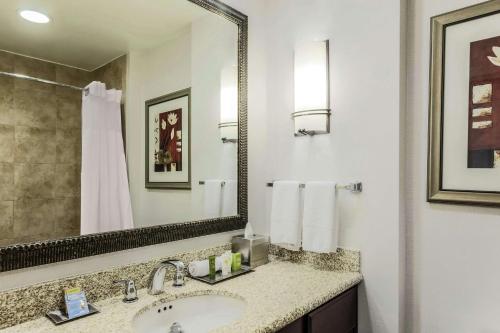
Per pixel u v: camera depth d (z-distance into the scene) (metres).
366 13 1.53
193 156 1.55
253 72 1.84
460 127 1.34
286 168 1.81
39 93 1.09
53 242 1.07
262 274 1.52
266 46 1.89
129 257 1.28
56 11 1.13
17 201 1.03
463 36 1.34
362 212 1.53
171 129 1.45
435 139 1.39
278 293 1.27
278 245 1.80
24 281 1.02
